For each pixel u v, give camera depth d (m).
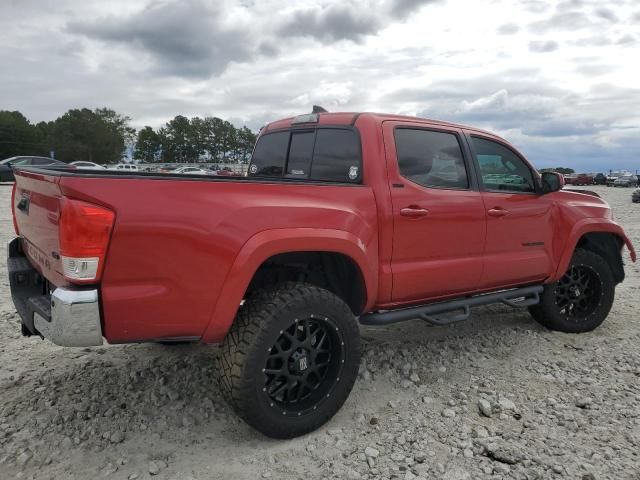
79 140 109.56
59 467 2.81
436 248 3.86
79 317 2.52
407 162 3.78
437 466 2.84
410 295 3.78
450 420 3.33
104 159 112.62
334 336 3.20
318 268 3.61
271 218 2.98
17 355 4.25
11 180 28.06
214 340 2.89
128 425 3.22
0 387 3.68
